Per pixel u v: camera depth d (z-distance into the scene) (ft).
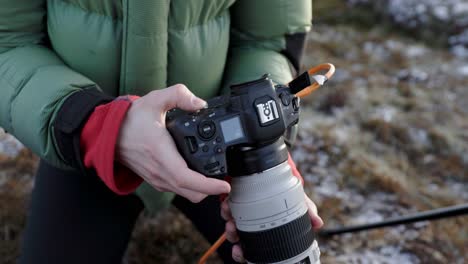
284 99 2.92
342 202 7.37
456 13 12.78
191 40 3.74
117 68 3.72
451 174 8.32
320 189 7.52
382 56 11.34
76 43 3.67
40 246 4.20
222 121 2.78
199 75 3.95
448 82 10.61
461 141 8.91
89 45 3.64
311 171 7.80
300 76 2.95
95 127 3.08
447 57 11.67
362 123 8.97
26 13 3.68
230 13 4.25
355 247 6.75
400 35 12.47
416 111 9.52
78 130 3.14
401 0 13.01
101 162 3.01
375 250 6.75
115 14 3.55
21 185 6.97
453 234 7.00
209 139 2.77
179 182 2.83
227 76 4.30
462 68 11.18
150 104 2.89
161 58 3.56
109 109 3.00
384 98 9.70
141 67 3.54
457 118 9.48
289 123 2.97
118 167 3.17
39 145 3.39
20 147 7.50
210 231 4.34
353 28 12.37
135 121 2.90
